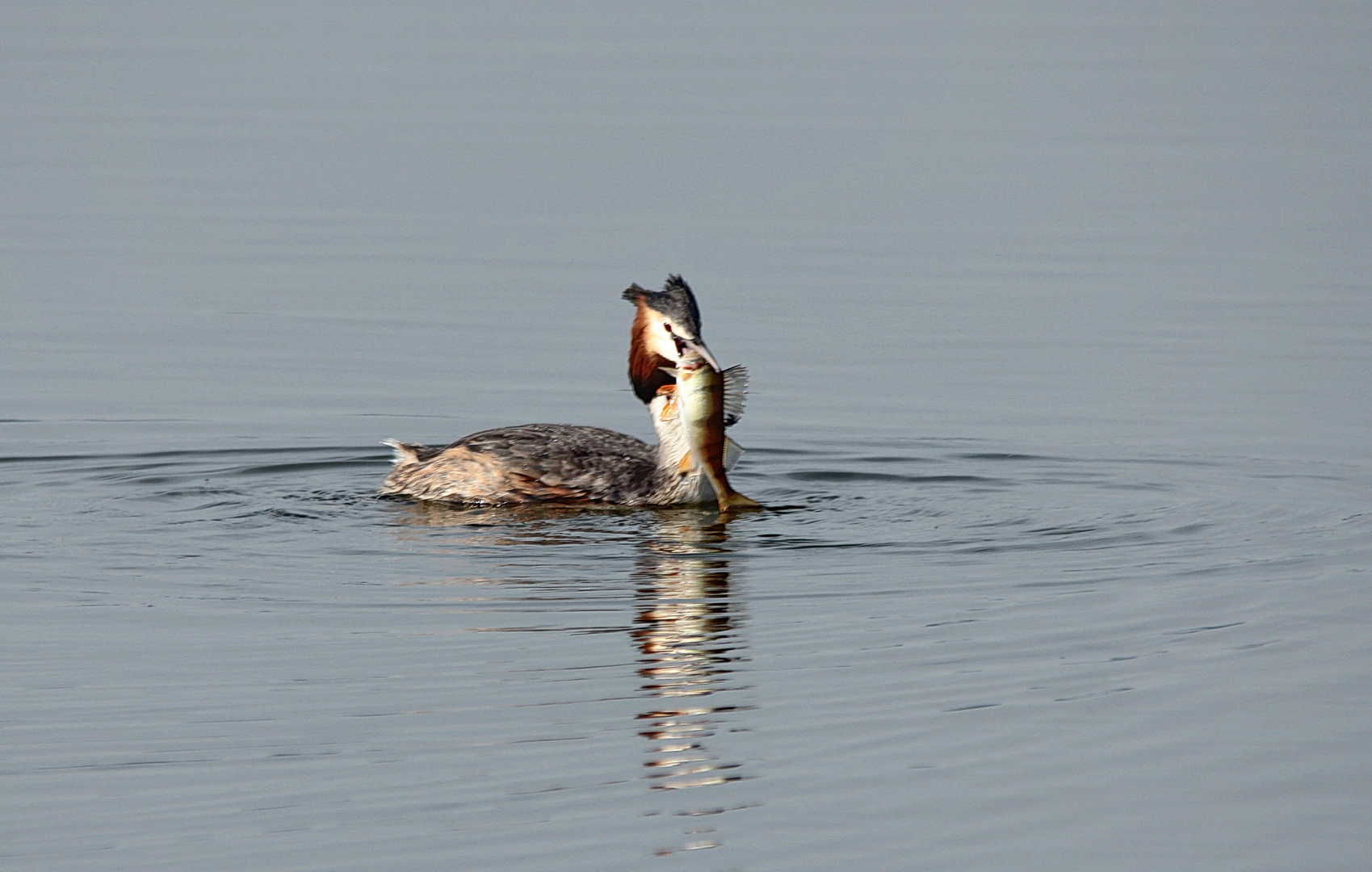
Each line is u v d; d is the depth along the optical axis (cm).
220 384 1930
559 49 4612
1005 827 823
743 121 3625
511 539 1344
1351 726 943
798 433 1748
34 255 2517
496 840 807
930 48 4734
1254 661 1051
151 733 937
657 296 1467
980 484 1554
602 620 1138
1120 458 1641
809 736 934
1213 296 2314
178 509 1436
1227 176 3117
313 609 1159
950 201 2927
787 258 2531
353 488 1538
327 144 3372
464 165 3200
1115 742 925
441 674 1032
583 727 948
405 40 4816
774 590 1205
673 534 1359
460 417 1827
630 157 3269
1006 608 1162
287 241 2627
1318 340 2091
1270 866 784
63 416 1800
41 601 1170
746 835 814
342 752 911
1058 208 2867
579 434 1510
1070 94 3991
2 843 805
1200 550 1308
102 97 3862
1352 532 1360
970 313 2236
